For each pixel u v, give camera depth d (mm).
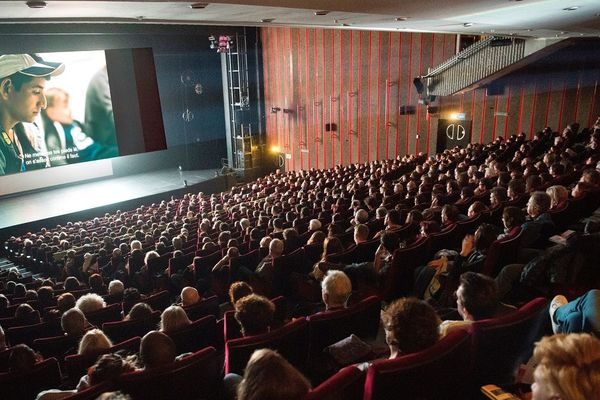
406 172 14664
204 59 25016
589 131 12492
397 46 18734
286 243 6988
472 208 5965
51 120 18375
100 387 2678
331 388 2061
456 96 17516
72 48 17234
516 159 11070
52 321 5426
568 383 1285
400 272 4836
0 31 13891
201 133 26156
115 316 5484
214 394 3031
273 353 1721
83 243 11852
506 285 3980
